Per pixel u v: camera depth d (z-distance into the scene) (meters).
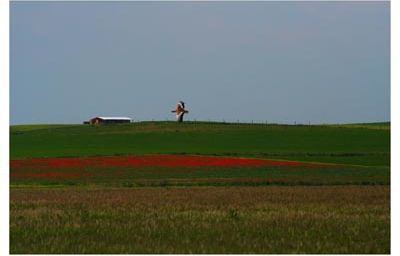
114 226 55.62
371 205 71.94
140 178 133.75
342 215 62.34
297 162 162.38
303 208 69.06
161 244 46.91
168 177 135.12
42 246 46.44
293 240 48.47
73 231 53.03
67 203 77.50
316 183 115.56
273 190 99.56
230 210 65.00
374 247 45.97
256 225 55.97
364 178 124.06
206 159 167.50
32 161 163.38
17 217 62.12
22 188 112.88
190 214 63.88
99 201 80.38
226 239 48.84
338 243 47.34
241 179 123.31
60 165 156.62
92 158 169.88
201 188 107.25
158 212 66.25
